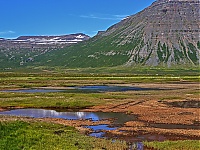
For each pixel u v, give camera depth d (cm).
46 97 8288
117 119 5366
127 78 18100
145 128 4559
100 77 19450
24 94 9031
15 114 5903
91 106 6844
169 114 5797
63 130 4031
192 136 4066
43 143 3120
